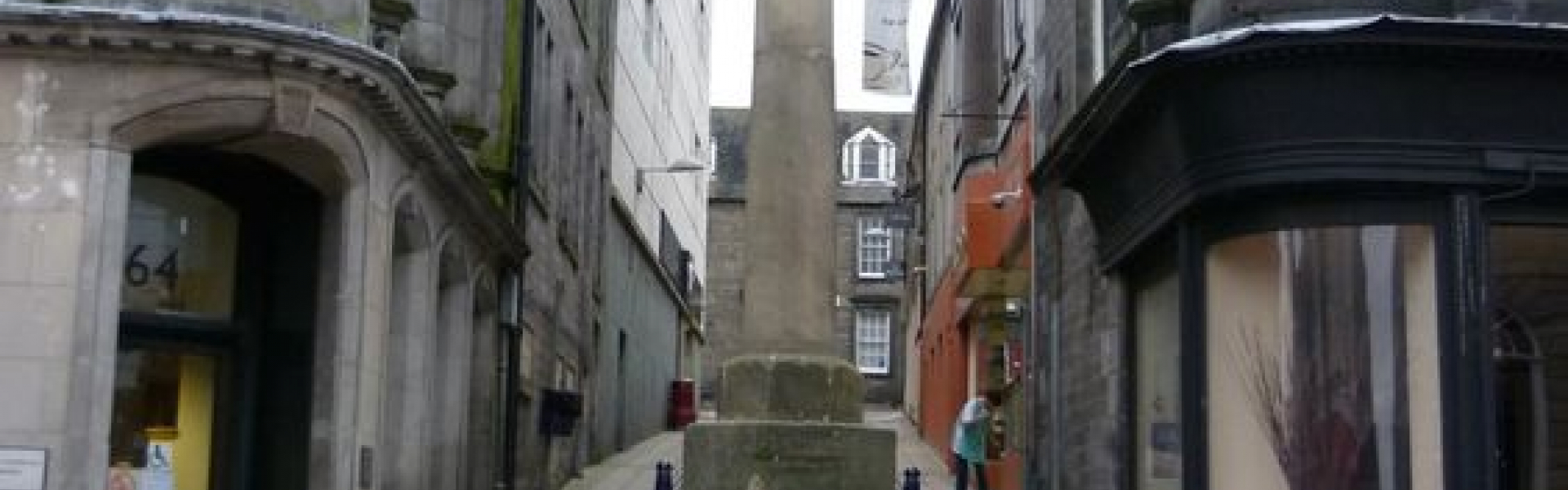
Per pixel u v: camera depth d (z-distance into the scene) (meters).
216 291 10.88
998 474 19.06
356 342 10.42
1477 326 9.09
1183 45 9.40
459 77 13.88
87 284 9.11
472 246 14.07
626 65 26.73
